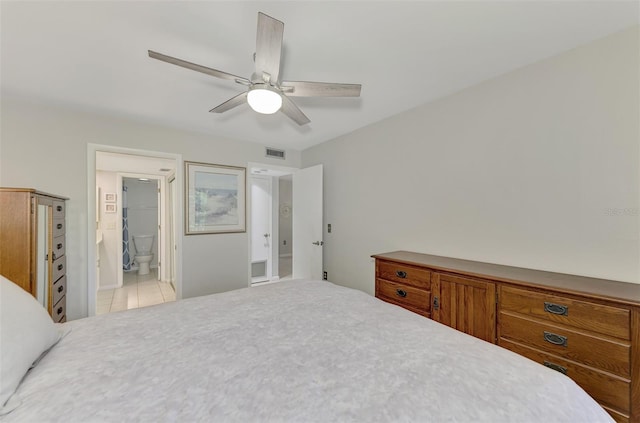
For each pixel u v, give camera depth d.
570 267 1.75
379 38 1.61
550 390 0.81
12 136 2.40
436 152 2.50
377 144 3.08
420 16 1.43
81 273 2.68
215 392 0.80
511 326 1.62
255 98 1.57
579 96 1.71
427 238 2.60
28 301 1.04
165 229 4.90
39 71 1.93
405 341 1.11
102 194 4.51
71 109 2.62
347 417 0.70
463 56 1.81
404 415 0.71
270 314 1.41
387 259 2.40
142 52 1.72
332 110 2.72
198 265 3.42
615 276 1.59
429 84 2.20
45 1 1.28
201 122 3.03
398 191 2.86
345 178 3.53
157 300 3.86
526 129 1.94
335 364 0.95
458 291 1.89
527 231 1.94
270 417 0.70
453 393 0.79
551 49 1.74
